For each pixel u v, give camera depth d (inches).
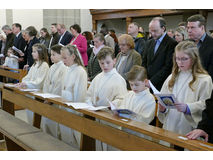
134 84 116.0
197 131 81.2
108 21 475.5
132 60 160.2
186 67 99.7
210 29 325.7
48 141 124.0
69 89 157.9
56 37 291.3
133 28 199.8
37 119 164.1
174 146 82.5
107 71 139.1
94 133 108.7
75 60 161.8
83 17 517.0
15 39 313.4
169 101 91.1
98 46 199.6
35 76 201.2
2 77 312.5
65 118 126.7
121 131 97.0
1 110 180.9
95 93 140.3
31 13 490.3
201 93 98.0
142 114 113.4
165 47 149.9
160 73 147.2
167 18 402.3
